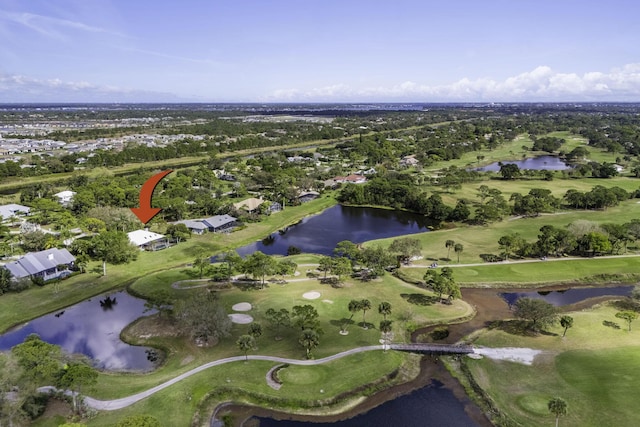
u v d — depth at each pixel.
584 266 119.31
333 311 94.38
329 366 74.50
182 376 71.06
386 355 78.00
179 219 164.12
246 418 63.94
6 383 58.06
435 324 90.75
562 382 70.56
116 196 176.00
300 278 112.19
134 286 107.75
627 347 80.00
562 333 85.94
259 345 81.06
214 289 104.88
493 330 88.25
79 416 61.09
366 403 67.31
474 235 147.88
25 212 163.88
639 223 138.75
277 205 186.12
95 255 125.50
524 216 172.50
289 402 66.31
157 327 88.44
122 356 79.75
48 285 106.75
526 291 107.88
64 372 62.44
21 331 88.06
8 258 121.12
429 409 66.31
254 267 104.94
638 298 95.50
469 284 109.44
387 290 105.38
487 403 66.94
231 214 167.00
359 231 161.62
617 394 66.81
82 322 92.25
